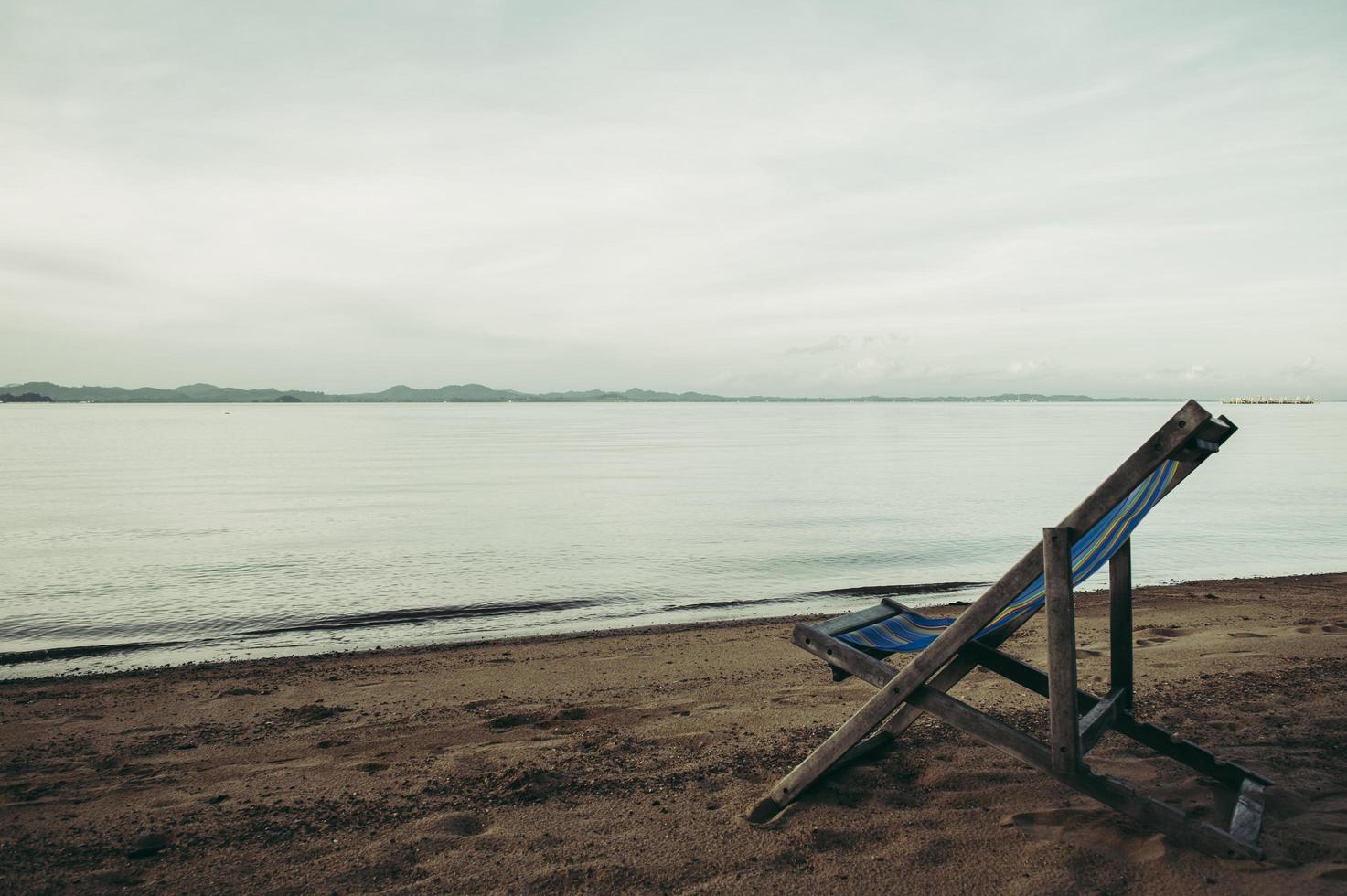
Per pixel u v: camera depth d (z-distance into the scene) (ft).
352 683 27.07
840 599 46.19
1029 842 12.97
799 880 12.04
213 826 14.60
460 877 12.37
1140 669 24.82
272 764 18.28
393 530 75.05
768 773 16.65
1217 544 64.69
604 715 21.84
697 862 12.66
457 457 203.10
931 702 13.20
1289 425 417.28
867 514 85.46
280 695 25.46
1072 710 12.21
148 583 51.16
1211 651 27.27
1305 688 22.30
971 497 101.30
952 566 56.39
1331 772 15.94
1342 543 64.69
